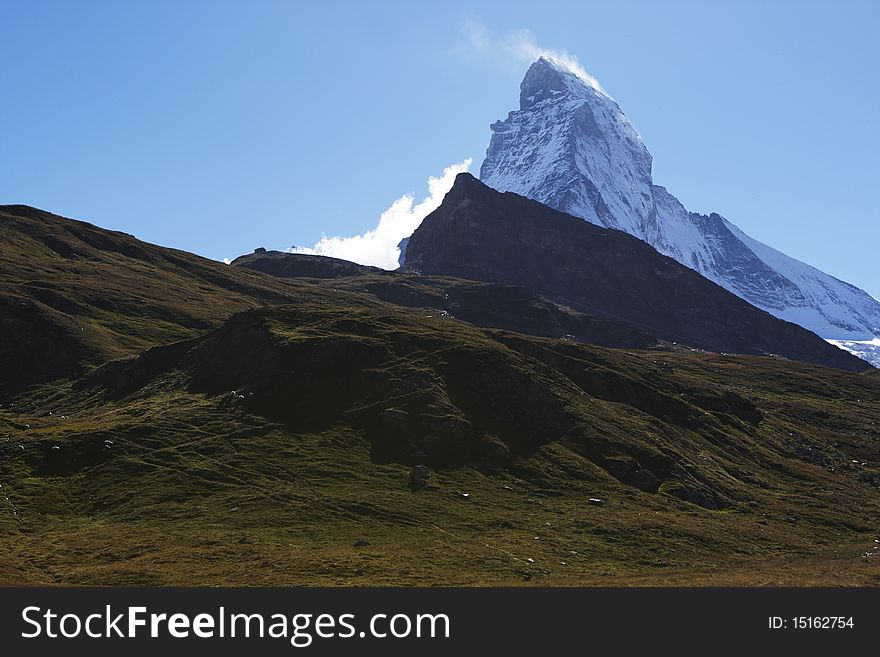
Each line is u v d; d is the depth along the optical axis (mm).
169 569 71562
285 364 124312
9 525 86688
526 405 122625
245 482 97500
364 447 108938
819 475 132500
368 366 126000
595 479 108125
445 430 111625
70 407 141750
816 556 89750
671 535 92125
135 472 99438
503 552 80688
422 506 94312
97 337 180875
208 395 125625
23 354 170375
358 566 73125
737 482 122500
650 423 134000
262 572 70688
